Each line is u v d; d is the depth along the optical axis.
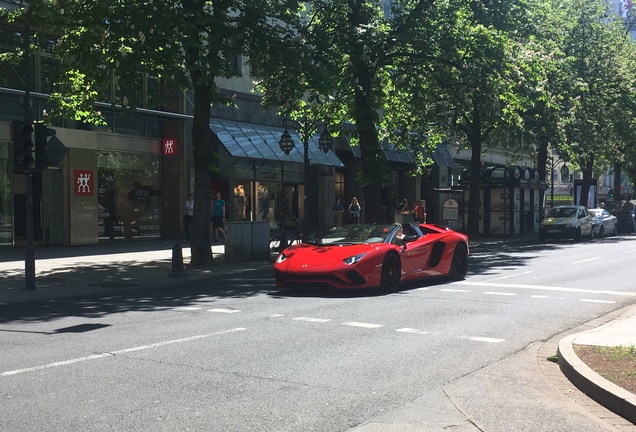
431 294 12.14
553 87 28.94
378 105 22.58
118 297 12.30
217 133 28.53
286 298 11.69
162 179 27.55
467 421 4.89
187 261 18.88
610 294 12.33
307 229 22.64
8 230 22.20
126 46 16.66
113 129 25.28
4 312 10.41
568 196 68.69
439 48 20.88
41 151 13.13
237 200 29.66
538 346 7.73
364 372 6.34
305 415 4.96
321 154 33.66
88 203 24.33
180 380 5.93
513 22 21.77
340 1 19.22
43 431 4.52
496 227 33.66
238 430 4.58
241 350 7.27
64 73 17.61
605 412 5.13
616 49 36.38
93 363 6.59
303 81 19.02
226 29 15.77
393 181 43.12
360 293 12.25
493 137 32.16
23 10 15.30
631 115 36.88
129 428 4.60
